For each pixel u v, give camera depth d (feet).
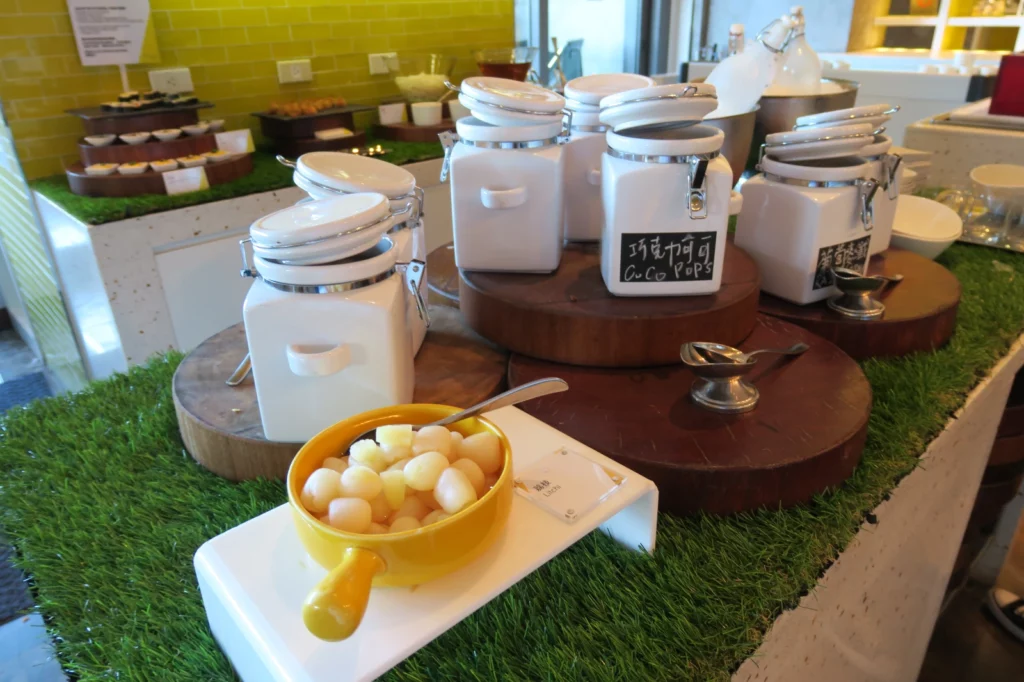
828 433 2.61
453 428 2.22
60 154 6.89
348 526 1.78
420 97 8.60
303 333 2.46
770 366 3.10
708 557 2.34
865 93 9.36
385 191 2.94
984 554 6.02
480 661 2.03
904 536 3.21
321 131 7.64
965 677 5.21
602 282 3.35
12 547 2.56
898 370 3.42
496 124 3.18
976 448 3.91
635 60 12.76
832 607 2.64
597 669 1.97
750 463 2.45
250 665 1.85
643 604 2.19
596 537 2.47
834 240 3.51
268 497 2.64
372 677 1.66
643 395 2.89
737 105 4.82
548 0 10.85
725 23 13.38
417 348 3.30
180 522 2.60
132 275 5.85
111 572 2.39
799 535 2.42
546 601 2.23
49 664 2.50
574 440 2.50
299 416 2.59
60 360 8.14
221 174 6.50
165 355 4.11
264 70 8.02
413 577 1.80
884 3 12.92
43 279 7.53
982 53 11.55
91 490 2.80
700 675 1.98
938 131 6.32
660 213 2.99
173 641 2.12
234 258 6.48
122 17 6.81
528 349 3.19
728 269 3.49
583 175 3.71
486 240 3.38
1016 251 4.95
